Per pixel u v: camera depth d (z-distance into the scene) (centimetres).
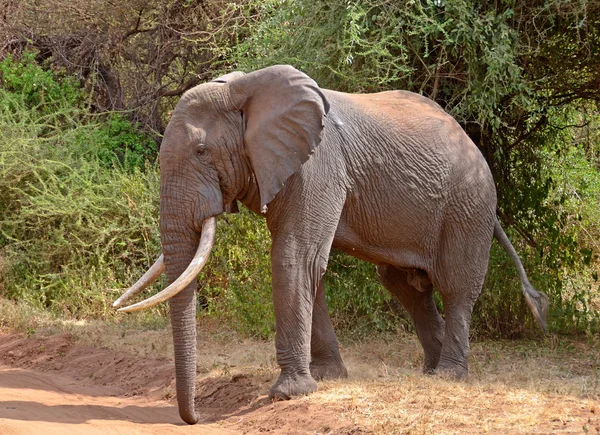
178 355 937
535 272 1448
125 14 2175
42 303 1762
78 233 1797
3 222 1823
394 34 1297
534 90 1452
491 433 812
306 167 984
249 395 1049
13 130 1917
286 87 957
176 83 2250
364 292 1400
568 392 992
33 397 1122
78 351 1430
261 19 1695
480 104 1301
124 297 946
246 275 1561
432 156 1081
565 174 1706
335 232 1043
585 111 1593
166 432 914
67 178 1836
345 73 1363
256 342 1459
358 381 1045
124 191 1794
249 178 983
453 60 1367
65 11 2194
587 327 1449
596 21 1381
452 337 1116
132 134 2103
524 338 1447
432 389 986
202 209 949
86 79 2244
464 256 1112
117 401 1136
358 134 1041
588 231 1798
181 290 924
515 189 1547
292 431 888
